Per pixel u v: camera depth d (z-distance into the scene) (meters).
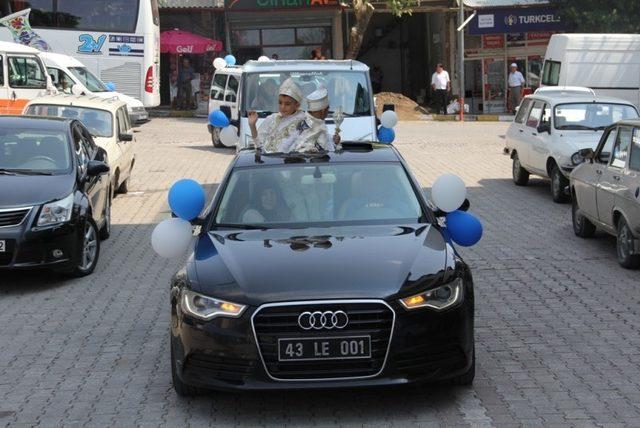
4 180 11.88
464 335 7.09
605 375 7.96
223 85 28.22
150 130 33.50
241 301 6.86
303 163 8.80
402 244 7.56
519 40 42.12
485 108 42.56
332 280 6.93
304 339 6.76
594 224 13.62
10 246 11.30
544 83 32.69
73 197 11.95
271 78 16.47
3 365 8.62
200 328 6.95
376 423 6.91
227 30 41.03
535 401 7.32
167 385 7.93
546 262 12.76
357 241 7.63
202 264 7.42
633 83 30.94
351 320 6.79
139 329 9.77
